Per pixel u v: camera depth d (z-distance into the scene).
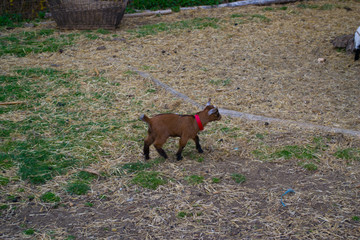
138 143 7.49
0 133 7.62
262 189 6.14
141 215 5.52
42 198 5.84
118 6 14.02
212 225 5.33
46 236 5.05
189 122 6.70
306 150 7.25
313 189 6.14
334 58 12.33
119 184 6.23
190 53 12.62
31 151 7.07
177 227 5.29
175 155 7.18
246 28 14.73
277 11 16.64
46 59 11.80
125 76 10.57
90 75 10.59
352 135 7.72
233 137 7.78
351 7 17.31
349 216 5.50
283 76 11.04
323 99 9.59
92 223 5.34
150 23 15.52
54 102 9.10
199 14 16.47
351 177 6.45
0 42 13.02
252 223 5.37
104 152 7.17
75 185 6.13
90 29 14.44
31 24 15.13
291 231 5.20
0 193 5.91
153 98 9.43
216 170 6.66
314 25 15.14
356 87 10.30
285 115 8.76
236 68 11.56
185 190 6.09
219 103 9.37
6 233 5.09
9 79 10.17
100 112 8.72
